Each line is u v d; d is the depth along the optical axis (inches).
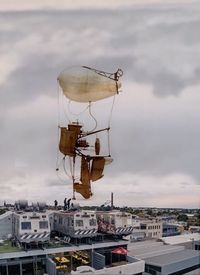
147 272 2193.7
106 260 2209.6
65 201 2583.7
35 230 1950.1
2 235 2261.3
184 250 2701.8
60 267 1982.0
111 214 2351.1
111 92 702.5
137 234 4094.5
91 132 737.0
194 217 7436.0
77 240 2170.3
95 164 724.0
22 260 1877.5
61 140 729.0
